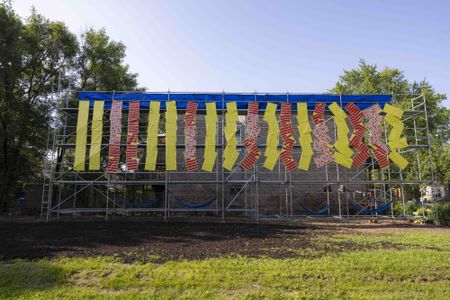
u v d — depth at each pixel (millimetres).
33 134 22188
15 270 7500
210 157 18250
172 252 9289
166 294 6168
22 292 6254
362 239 11703
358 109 19344
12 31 19438
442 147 32938
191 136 18578
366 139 24578
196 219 18547
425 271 7512
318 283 6734
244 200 23594
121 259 8469
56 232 13211
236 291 6367
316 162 18656
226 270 7465
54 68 23500
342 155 18750
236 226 15539
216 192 22344
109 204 23594
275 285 6602
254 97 19812
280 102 19719
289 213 23203
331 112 20000
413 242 11102
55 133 20016
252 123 18703
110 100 19375
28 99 22438
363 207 20672
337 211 23094
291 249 9766
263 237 12188
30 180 24734
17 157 22531
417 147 19531
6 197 23750
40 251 9469
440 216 18219
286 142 18656
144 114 24516
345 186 23266
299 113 19047
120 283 6715
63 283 6805
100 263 8008
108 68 25453
